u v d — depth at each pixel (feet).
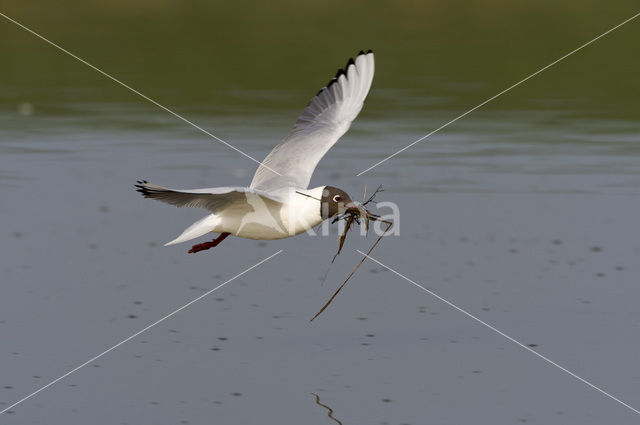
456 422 32.24
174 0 135.23
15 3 129.39
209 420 32.45
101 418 32.71
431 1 133.59
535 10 126.93
